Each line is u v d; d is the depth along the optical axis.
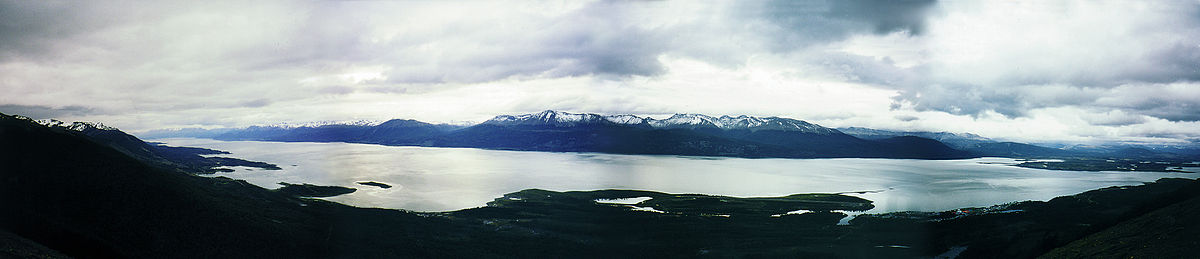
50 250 82.06
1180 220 92.06
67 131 153.25
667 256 118.81
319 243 114.19
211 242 103.12
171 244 99.38
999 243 126.81
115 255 90.81
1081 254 94.38
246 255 101.56
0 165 106.94
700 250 125.00
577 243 129.50
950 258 118.19
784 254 119.44
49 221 94.12
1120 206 180.50
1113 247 91.62
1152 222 98.94
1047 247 115.06
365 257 106.81
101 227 98.12
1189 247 78.50
